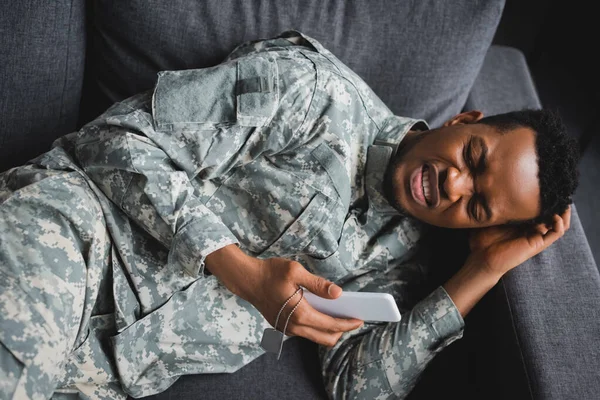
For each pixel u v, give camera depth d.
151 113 0.90
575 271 1.02
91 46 1.10
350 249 1.06
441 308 1.03
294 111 0.95
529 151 0.96
